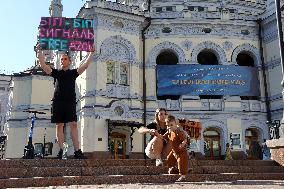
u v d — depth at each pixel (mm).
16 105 29844
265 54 26109
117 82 23078
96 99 21875
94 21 23250
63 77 7363
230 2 32969
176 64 24875
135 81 23672
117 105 22281
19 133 29297
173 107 23891
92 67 22594
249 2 33781
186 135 6340
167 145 6918
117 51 23547
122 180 6281
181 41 25219
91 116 21734
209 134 24172
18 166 6805
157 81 24266
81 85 23500
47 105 29844
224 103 24234
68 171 6672
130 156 22219
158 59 26578
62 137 7441
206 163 8602
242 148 23438
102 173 6863
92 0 23391
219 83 24562
